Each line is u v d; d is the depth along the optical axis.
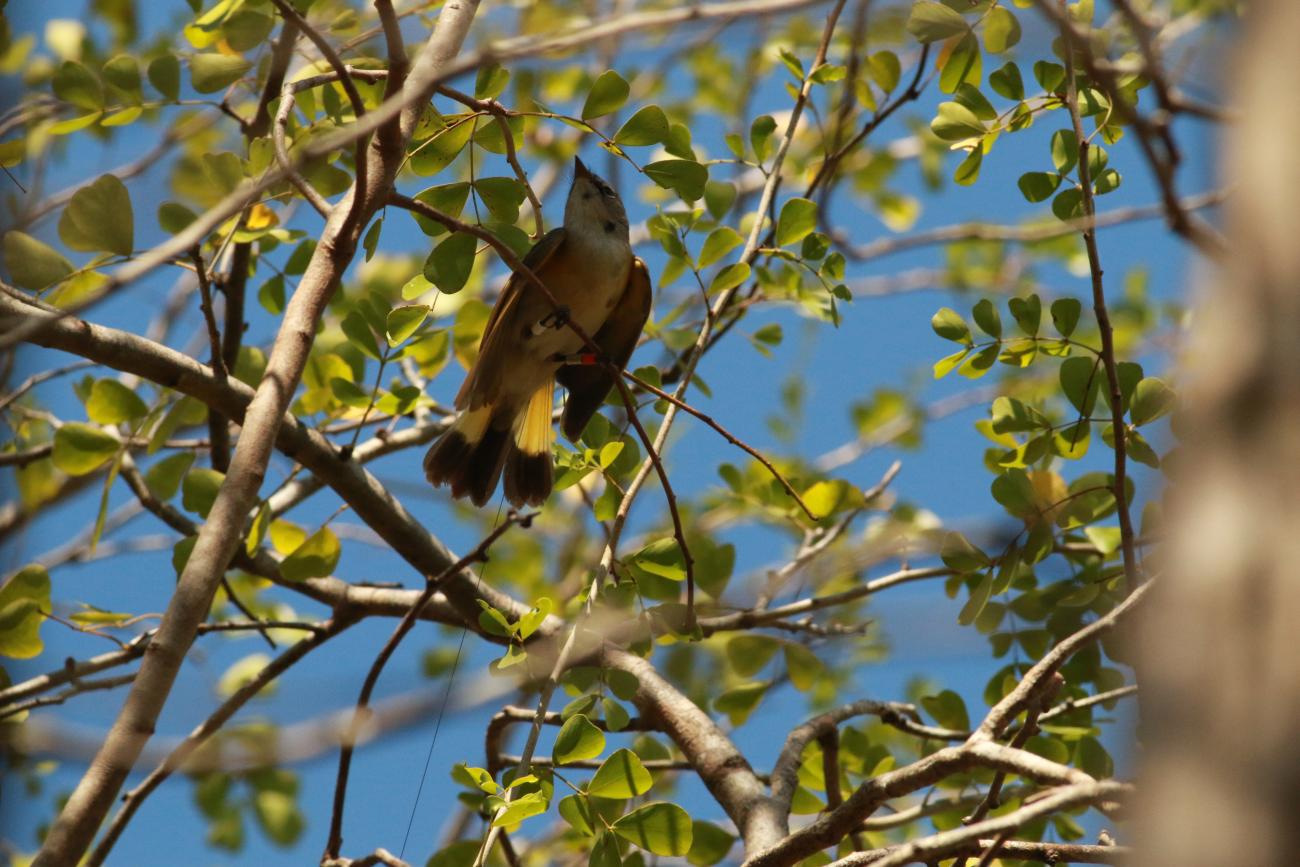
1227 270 3.49
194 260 7.74
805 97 10.35
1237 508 3.24
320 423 10.84
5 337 4.60
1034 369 14.73
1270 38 3.62
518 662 7.84
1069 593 9.52
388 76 6.84
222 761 8.45
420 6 10.02
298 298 7.02
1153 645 3.41
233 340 10.14
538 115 7.98
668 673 12.32
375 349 9.39
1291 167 3.42
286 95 7.41
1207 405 3.40
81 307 4.66
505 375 10.60
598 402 10.19
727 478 11.38
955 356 8.80
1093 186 8.60
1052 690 6.76
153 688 5.71
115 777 5.48
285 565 9.41
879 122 10.88
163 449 11.10
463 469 10.65
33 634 9.10
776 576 10.63
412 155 8.43
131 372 8.18
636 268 10.60
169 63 8.66
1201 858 3.04
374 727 6.71
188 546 9.39
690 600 8.38
